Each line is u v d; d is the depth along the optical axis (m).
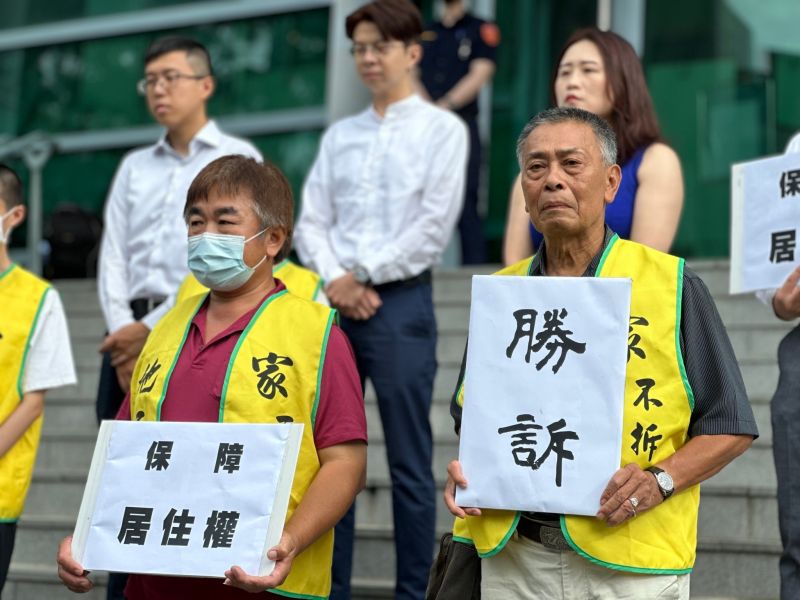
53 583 5.06
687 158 7.92
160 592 3.23
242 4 9.00
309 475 3.25
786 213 3.77
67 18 9.38
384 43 4.87
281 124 8.90
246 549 3.01
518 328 3.07
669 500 3.05
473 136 7.32
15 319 4.30
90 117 9.24
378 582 4.83
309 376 3.25
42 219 9.20
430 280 4.72
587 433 2.98
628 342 3.06
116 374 4.71
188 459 3.12
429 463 4.54
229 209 3.30
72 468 5.92
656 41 8.08
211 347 3.31
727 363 3.08
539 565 3.09
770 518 4.72
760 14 7.85
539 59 8.43
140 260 4.84
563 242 3.20
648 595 3.00
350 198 4.84
